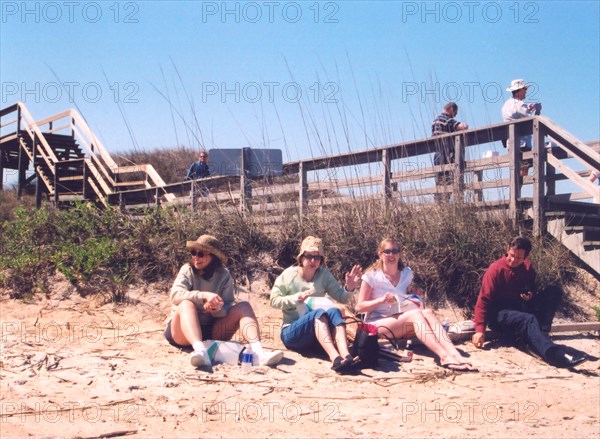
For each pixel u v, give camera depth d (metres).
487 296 7.27
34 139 18.88
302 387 5.79
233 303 6.84
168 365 6.20
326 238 8.95
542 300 7.51
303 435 4.73
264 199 9.80
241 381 5.84
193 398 5.38
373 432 4.83
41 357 6.20
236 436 4.66
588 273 9.31
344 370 6.19
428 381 6.14
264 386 5.75
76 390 5.44
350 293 7.07
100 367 6.02
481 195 9.75
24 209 9.82
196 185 10.21
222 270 6.79
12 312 7.79
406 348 6.90
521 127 9.39
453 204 9.12
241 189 9.80
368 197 9.52
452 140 9.87
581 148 8.59
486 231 8.93
